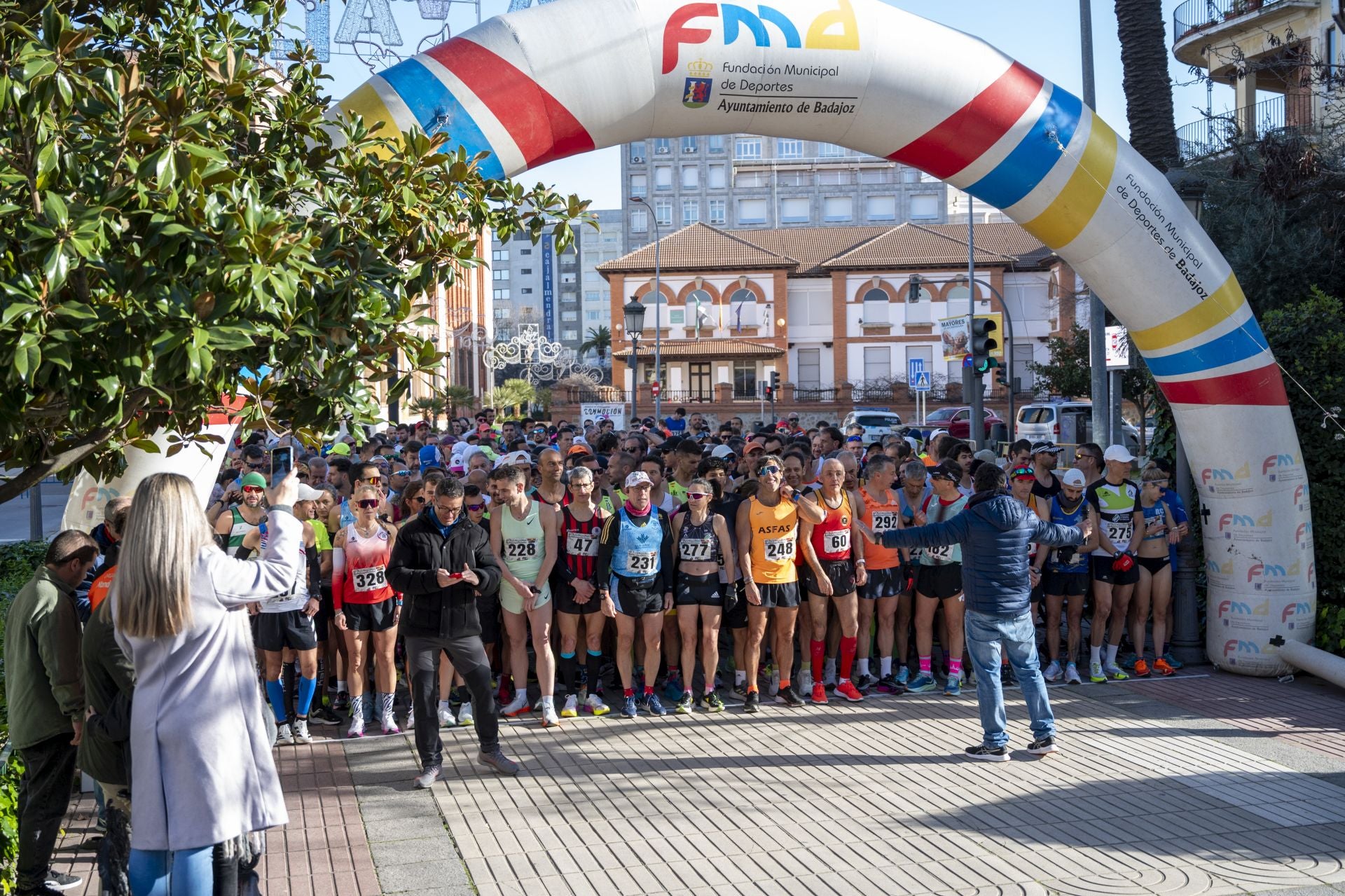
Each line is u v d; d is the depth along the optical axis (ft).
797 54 26.04
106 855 13.83
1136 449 89.56
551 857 17.90
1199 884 16.44
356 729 25.25
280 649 24.30
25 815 15.87
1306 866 17.10
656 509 26.68
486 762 22.25
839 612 27.73
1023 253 183.32
